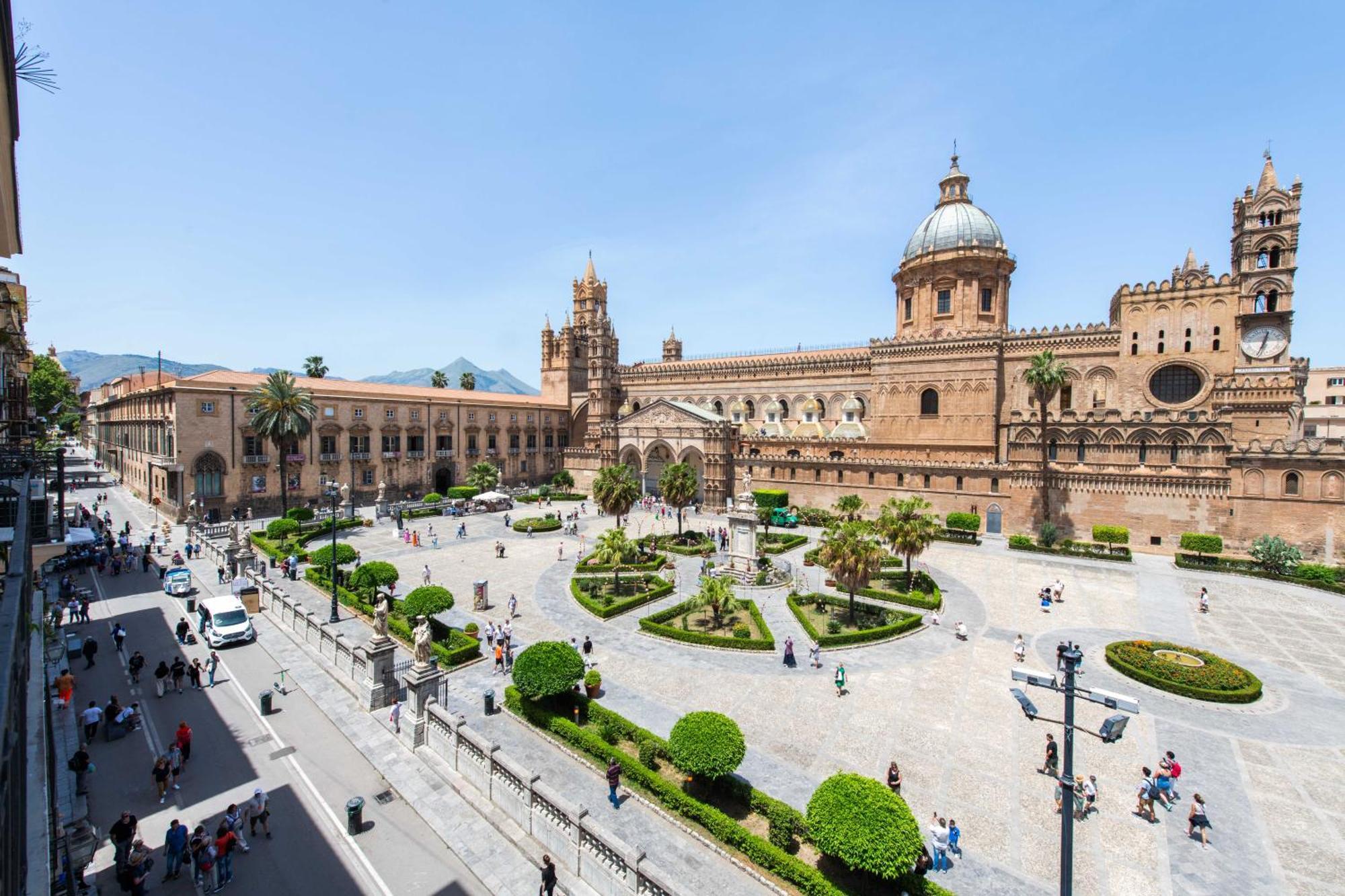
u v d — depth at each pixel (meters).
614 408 109.06
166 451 65.69
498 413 95.88
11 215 14.25
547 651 24.98
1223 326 60.53
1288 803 20.62
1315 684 29.58
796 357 93.56
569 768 21.84
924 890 15.54
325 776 21.38
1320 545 49.53
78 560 45.75
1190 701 27.86
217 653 30.64
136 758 22.08
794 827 17.86
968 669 30.89
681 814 19.03
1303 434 81.19
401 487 82.06
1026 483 62.31
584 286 114.19
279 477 70.38
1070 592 44.59
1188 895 16.58
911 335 77.62
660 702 26.78
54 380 93.75
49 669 27.14
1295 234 57.38
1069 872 13.25
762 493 77.00
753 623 37.09
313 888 16.47
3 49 8.27
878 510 71.00
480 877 16.92
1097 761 22.98
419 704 23.23
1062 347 68.81
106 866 17.06
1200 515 54.28
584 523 71.06
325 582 41.81
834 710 26.42
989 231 76.25
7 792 6.60
